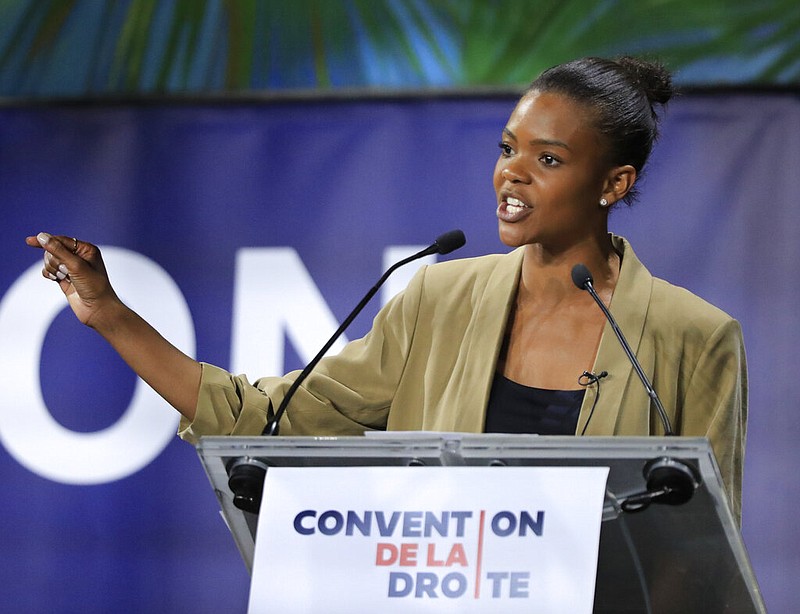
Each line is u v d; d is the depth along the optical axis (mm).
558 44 13023
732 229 12102
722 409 6777
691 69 12703
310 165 13008
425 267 7527
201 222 13062
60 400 12984
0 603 12672
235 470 5512
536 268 7070
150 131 13406
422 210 12711
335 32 13406
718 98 12422
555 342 6910
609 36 12938
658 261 12102
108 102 13539
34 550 12734
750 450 11656
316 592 5203
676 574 5668
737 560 5438
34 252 13352
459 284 7289
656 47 12828
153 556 12602
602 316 6926
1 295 13250
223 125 13281
